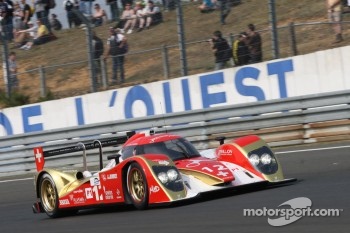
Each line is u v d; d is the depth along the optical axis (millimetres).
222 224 21047
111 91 51625
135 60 57938
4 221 30156
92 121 52406
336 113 40969
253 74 47688
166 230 21453
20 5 64062
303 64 46469
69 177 29312
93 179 27516
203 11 58906
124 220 24625
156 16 59062
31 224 28125
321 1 61969
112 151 45594
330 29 55281
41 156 30312
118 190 26406
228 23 58188
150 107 50594
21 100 58156
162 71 55500
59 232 24828
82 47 62406
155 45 57562
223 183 25328
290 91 46844
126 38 58469
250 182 25875
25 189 40562
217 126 43906
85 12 58844
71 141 47000
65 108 53000
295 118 42125
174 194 24812
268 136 42844
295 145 42125
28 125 54000
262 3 60031
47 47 64438
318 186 26312
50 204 29750
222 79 48469
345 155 35875
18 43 64875
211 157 28234
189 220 22438
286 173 33906
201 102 49094
